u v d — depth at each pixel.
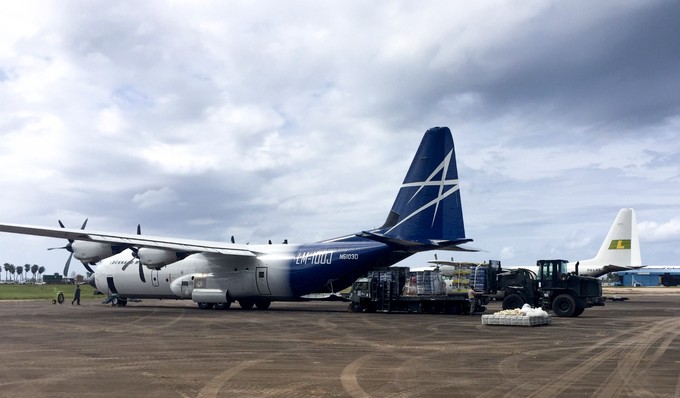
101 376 11.37
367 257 30.23
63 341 17.22
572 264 55.94
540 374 11.51
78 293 40.62
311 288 31.55
